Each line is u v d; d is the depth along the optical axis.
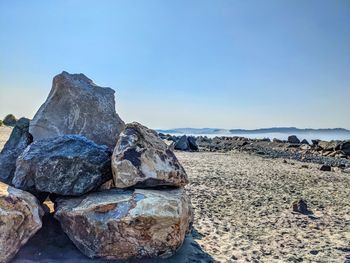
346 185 6.37
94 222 2.27
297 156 13.52
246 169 8.15
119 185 2.50
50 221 2.66
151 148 2.70
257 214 3.94
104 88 3.76
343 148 15.28
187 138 14.72
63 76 3.47
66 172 2.52
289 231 3.35
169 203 2.34
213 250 2.73
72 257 2.31
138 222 2.22
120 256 2.30
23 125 3.40
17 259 2.21
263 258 2.62
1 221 2.00
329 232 3.36
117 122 3.58
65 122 3.38
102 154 2.70
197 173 6.91
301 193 5.36
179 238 2.39
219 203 4.38
